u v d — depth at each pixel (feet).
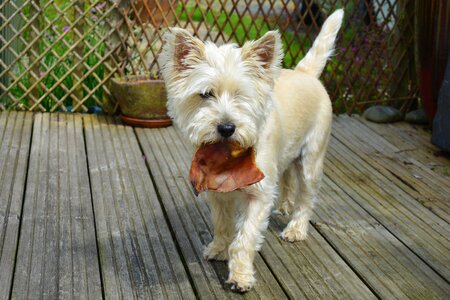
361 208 4.34
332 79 6.69
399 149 5.70
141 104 5.73
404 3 6.41
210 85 2.98
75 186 4.42
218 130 2.91
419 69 6.10
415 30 6.02
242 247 3.20
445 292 3.27
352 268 3.51
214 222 3.43
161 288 3.20
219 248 3.47
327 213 4.23
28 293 3.07
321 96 3.86
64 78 6.04
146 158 5.08
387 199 4.53
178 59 3.12
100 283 3.21
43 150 5.08
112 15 5.96
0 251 3.44
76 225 3.83
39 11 5.81
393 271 3.47
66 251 3.50
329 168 5.13
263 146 3.22
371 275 3.42
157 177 4.69
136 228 3.85
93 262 3.41
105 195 4.30
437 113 5.55
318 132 3.84
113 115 6.18
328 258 3.60
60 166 4.77
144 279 3.27
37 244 3.55
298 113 3.62
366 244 3.79
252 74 3.10
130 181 4.58
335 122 6.44
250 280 3.18
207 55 3.04
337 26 4.03
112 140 5.46
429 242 3.85
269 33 3.06
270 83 3.16
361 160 5.37
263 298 3.15
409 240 3.87
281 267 3.46
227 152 3.05
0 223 3.77
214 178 3.06
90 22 5.96
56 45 6.29
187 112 3.11
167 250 3.60
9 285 3.12
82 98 6.21
